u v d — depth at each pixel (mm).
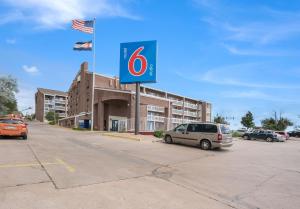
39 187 7605
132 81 29875
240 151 20703
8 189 7297
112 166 11312
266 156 18062
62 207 6219
